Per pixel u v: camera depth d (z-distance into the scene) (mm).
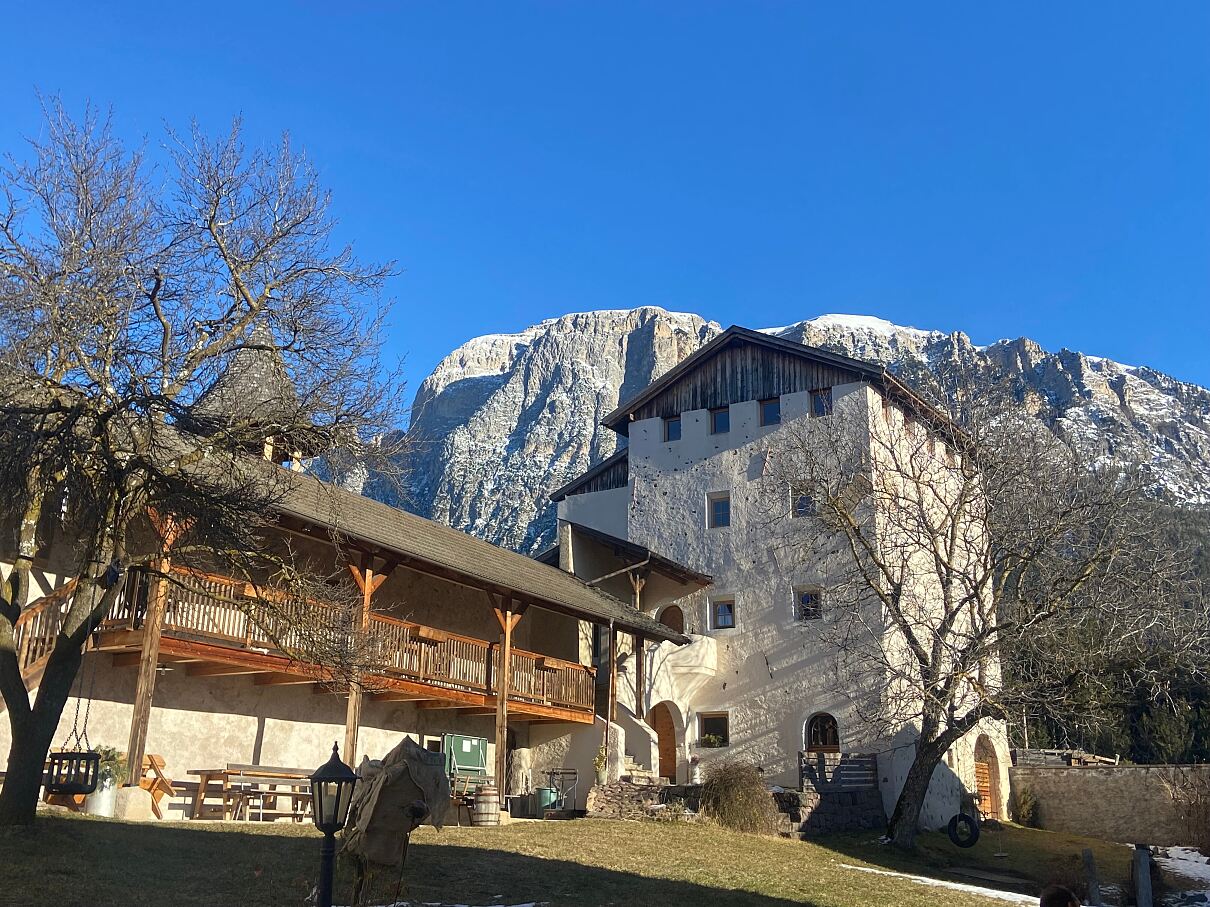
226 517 13930
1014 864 24094
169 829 13711
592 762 26719
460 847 15227
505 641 23172
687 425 33969
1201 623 23797
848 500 27000
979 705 23406
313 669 17484
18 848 11133
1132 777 32594
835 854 21188
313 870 11930
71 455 12852
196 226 14766
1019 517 24562
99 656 17375
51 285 12281
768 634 30562
